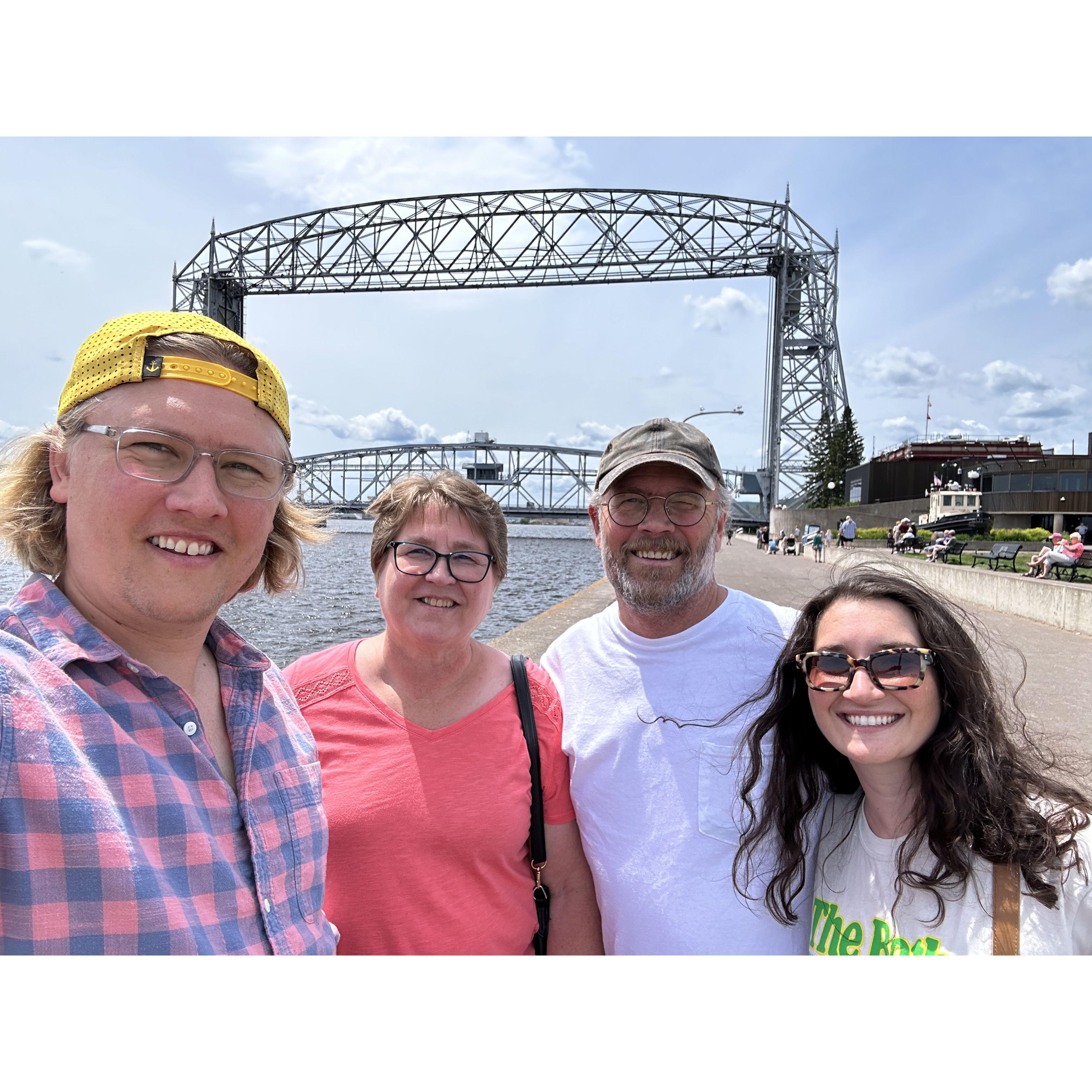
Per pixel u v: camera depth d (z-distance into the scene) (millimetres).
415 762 1961
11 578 10016
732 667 2092
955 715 1652
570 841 2166
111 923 999
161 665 1312
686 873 1966
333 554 46344
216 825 1243
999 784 1599
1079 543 14680
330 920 1905
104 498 1208
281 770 1415
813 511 51188
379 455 115125
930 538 32656
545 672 2264
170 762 1204
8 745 979
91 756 1069
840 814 1880
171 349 1253
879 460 51469
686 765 2021
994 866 1576
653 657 2133
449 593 1967
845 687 1687
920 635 1689
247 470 1308
